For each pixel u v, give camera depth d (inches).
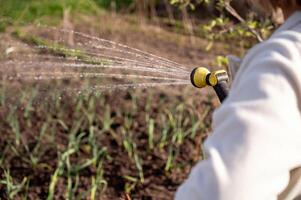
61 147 176.2
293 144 54.0
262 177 52.5
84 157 172.9
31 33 227.0
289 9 62.4
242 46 219.0
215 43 239.8
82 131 183.3
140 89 202.8
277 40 58.3
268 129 53.4
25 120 186.1
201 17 253.3
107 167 170.2
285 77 55.8
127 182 166.2
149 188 165.2
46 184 163.8
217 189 52.5
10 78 181.8
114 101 196.1
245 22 154.3
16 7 240.5
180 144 179.5
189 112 193.5
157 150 177.3
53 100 192.9
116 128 184.7
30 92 196.2
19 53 212.5
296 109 55.6
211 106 196.5
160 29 251.6
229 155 53.2
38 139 176.1
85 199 158.9
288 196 58.9
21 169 167.6
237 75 60.7
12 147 173.0
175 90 205.2
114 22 250.5
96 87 196.5
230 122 54.4
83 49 215.2
